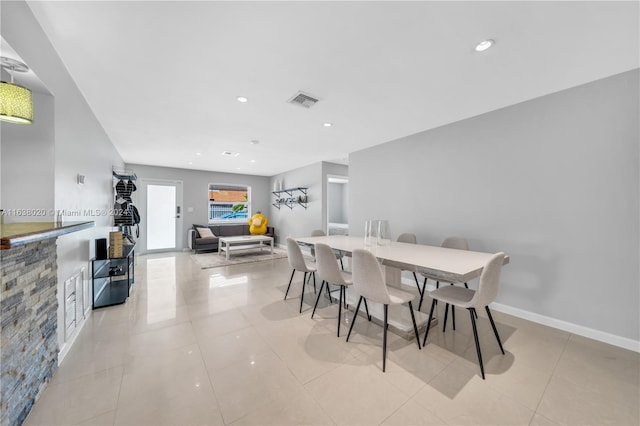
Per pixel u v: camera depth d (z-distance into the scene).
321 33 1.59
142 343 2.00
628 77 1.97
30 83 1.61
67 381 1.55
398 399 1.42
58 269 1.79
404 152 3.69
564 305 2.27
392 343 2.01
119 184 4.34
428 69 1.99
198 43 1.68
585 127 2.16
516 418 1.29
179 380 1.57
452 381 1.57
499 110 2.69
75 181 2.22
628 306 1.97
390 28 1.54
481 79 2.12
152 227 6.21
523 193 2.52
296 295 3.14
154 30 1.56
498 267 1.64
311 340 2.06
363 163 4.36
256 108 2.71
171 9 1.39
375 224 2.62
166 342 2.02
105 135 3.52
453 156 3.10
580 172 2.19
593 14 1.42
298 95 2.42
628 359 1.81
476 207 2.89
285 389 1.50
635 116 1.94
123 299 2.90
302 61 1.88
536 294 2.43
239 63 1.91
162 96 2.44
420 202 3.47
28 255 1.34
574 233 2.22
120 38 1.63
